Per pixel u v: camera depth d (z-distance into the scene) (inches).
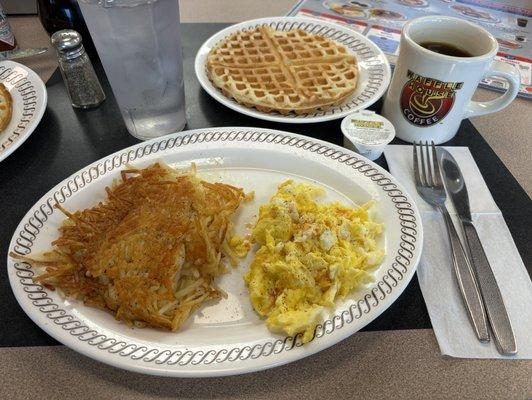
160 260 23.9
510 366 21.4
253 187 30.8
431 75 29.9
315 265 24.2
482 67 29.2
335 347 22.3
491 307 22.9
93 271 23.5
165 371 19.3
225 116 36.8
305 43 44.2
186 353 20.5
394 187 28.6
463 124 36.7
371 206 27.5
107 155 32.8
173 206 25.9
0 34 42.3
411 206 27.2
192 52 44.7
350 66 40.0
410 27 32.0
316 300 23.4
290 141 32.3
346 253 24.9
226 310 24.0
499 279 24.8
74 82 35.3
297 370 21.4
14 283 22.8
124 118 33.4
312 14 51.1
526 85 41.0
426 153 32.3
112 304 23.1
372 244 25.6
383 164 33.0
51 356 21.7
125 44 27.7
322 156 31.3
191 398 20.5
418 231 25.7
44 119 36.0
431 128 32.9
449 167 31.4
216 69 38.5
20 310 23.5
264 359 20.0
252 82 38.2
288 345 20.8
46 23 42.3
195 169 30.1
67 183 28.4
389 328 23.1
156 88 31.0
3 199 29.4
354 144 31.4
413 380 21.1
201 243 25.4
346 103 36.5
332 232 25.6
